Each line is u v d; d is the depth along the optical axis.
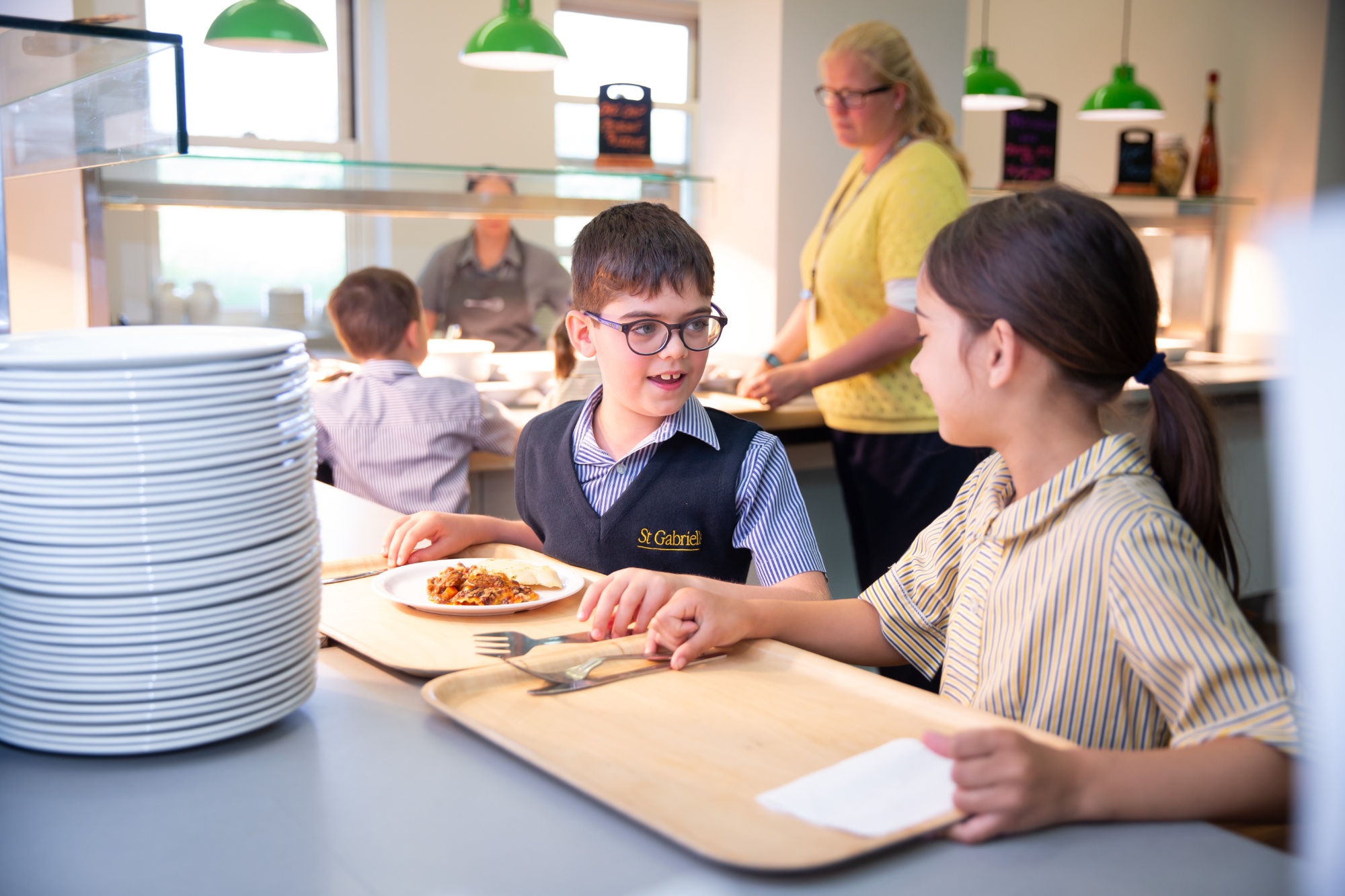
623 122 2.66
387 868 0.55
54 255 2.34
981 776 0.58
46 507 0.64
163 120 0.85
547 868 0.55
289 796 0.63
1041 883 0.54
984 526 0.93
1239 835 0.59
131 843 0.58
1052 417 0.86
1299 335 0.22
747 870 0.54
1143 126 4.24
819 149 3.01
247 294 4.01
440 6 4.30
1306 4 3.67
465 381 2.27
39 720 0.67
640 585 0.93
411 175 2.30
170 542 0.65
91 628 0.65
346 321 2.24
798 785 0.63
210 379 0.65
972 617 0.93
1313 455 0.22
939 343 0.89
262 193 2.24
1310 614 0.23
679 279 1.22
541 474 1.37
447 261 4.04
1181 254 3.98
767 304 3.02
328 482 2.29
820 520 2.84
